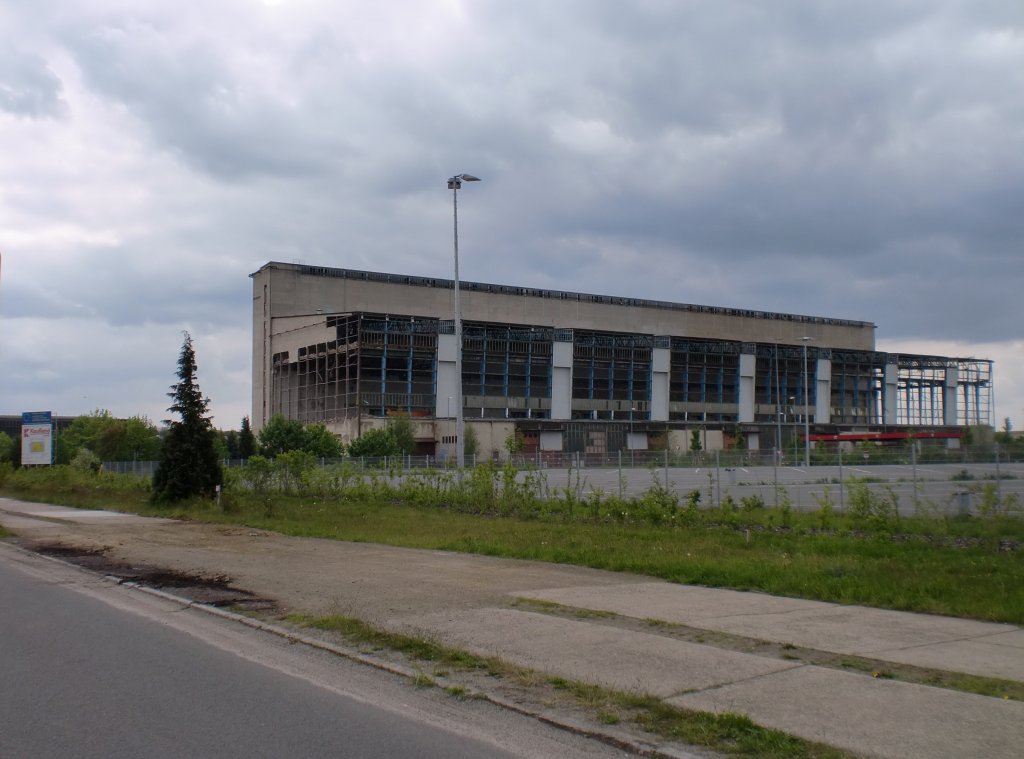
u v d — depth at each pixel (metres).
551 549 17.78
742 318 120.38
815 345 112.12
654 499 24.05
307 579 14.83
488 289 106.12
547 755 6.20
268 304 98.94
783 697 7.30
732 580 13.63
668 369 102.19
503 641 9.62
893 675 8.00
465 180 40.81
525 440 84.69
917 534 18.98
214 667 8.81
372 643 9.70
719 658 8.71
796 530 20.47
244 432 84.56
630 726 6.73
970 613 10.85
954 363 116.25
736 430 96.56
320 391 91.56
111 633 10.66
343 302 101.38
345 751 6.26
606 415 100.81
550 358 97.06
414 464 62.09
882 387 114.25
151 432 105.12
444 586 13.70
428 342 90.50
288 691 7.87
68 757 6.13
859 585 12.69
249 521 27.50
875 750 6.01
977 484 23.17
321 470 38.22
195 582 14.84
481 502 29.56
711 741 6.33
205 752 6.23
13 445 88.56
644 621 10.67
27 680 8.29
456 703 7.47
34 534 25.03
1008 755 5.90
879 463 41.44
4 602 13.18
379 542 20.58
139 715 7.12
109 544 21.84
